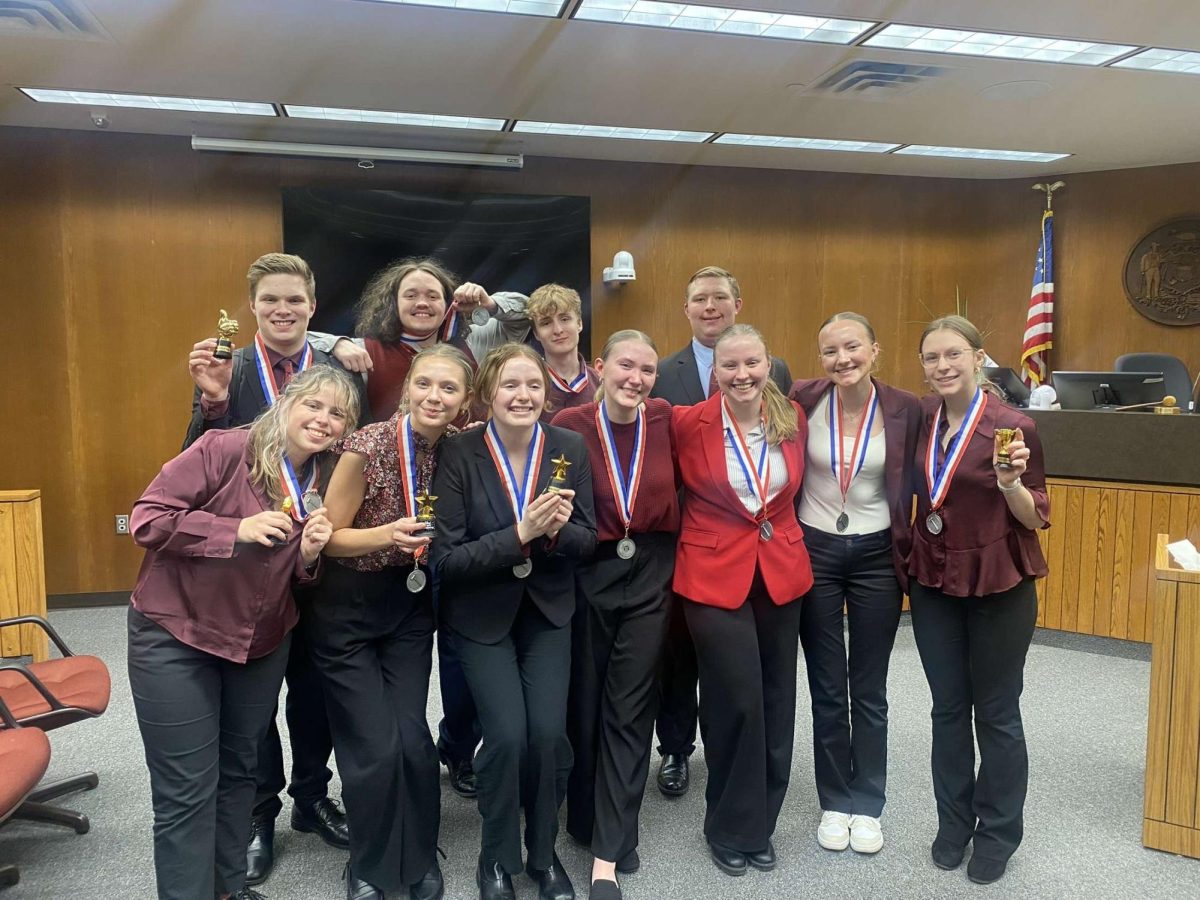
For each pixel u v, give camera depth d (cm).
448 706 266
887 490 233
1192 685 233
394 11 351
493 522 204
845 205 652
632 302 615
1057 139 554
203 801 181
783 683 227
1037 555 214
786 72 428
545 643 210
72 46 382
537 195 583
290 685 228
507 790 200
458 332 268
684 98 467
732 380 216
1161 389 437
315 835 245
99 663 270
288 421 184
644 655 220
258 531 173
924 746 308
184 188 530
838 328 228
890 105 482
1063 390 464
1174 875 227
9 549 379
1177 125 524
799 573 224
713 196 625
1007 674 218
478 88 445
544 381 205
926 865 231
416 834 208
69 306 519
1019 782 221
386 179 563
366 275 554
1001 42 397
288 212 537
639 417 228
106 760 295
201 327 538
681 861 233
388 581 204
